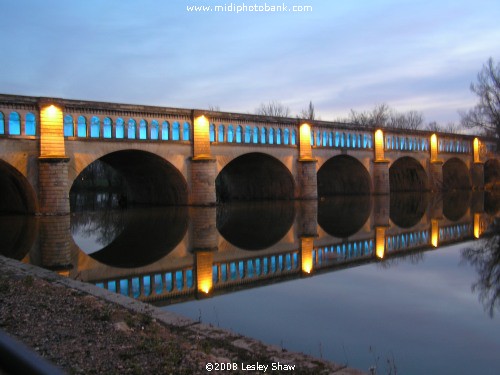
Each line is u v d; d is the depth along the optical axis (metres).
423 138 72.81
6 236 26.86
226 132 47.50
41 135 35.09
